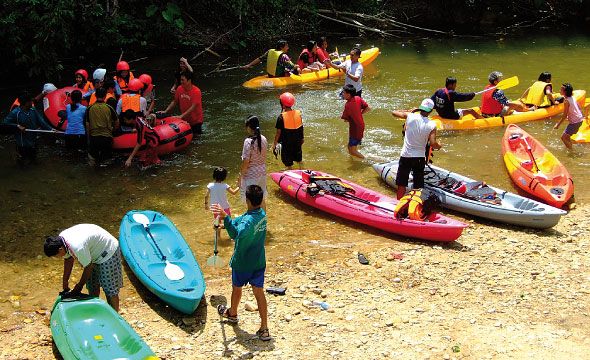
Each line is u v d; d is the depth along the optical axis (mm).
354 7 21922
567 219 8203
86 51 16406
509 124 11234
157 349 5340
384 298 6219
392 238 7738
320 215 8430
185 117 10953
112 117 9789
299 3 20500
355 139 9977
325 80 15031
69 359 4742
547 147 10859
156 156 9977
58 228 7789
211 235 7699
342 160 10297
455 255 7184
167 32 17703
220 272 6875
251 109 12828
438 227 7348
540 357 5070
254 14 19547
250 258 5301
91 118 9641
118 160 10125
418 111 8164
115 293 5594
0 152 10344
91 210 8336
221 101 13352
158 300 6277
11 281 6547
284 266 6992
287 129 8945
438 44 19625
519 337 5406
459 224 7320
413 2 22828
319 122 12055
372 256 7203
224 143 10961
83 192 8906
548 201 8523
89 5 15930
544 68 16359
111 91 10469
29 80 14812
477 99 13797
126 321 5539
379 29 21422
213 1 18828
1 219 7969
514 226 8047
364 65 16344
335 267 6945
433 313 5891
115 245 5535
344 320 5805
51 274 6734
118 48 17297
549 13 23453
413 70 16078
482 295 6215
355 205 8164
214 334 5594
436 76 15461
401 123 12016
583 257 7023
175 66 16297
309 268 6938
